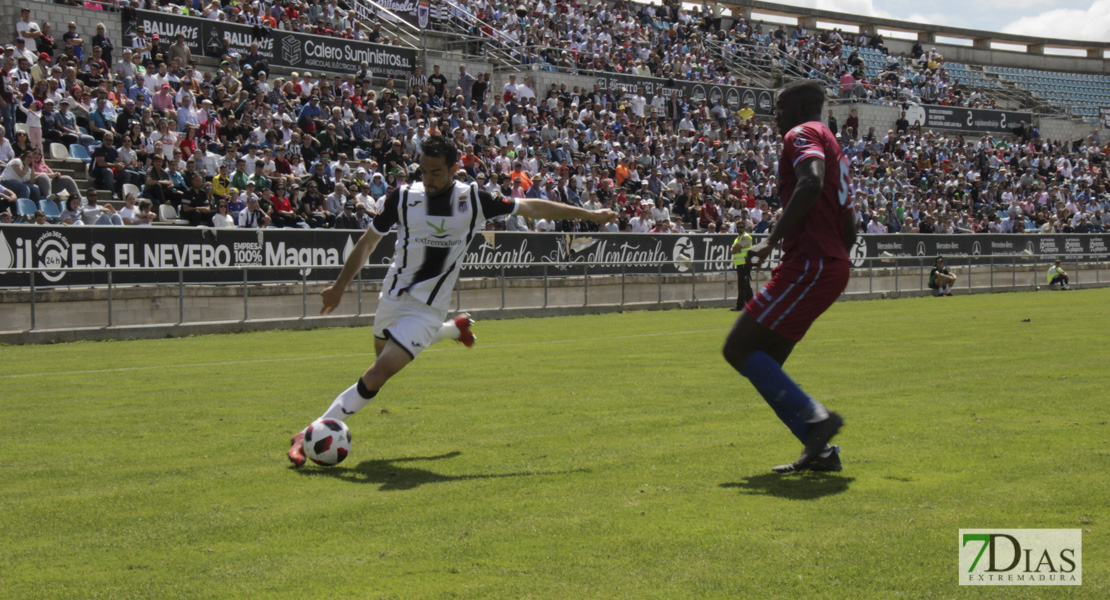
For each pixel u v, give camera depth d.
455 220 6.26
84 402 8.79
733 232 28.95
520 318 21.42
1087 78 65.19
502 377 10.53
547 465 6.04
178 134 22.58
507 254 21.42
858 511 4.88
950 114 51.22
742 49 49.06
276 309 18.61
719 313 23.22
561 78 37.31
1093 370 10.63
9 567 4.08
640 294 24.38
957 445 6.54
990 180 45.84
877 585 3.82
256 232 18.55
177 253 17.53
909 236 30.48
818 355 12.61
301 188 22.91
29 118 20.42
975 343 14.15
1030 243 34.31
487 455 6.36
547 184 26.69
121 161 20.89
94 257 16.55
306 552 4.28
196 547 4.36
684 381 10.13
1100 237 36.88
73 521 4.78
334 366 11.92
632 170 32.16
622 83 38.94
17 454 6.42
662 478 5.65
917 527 4.59
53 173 19.36
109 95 23.17
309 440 6.01
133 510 4.98
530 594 3.73
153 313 16.95
